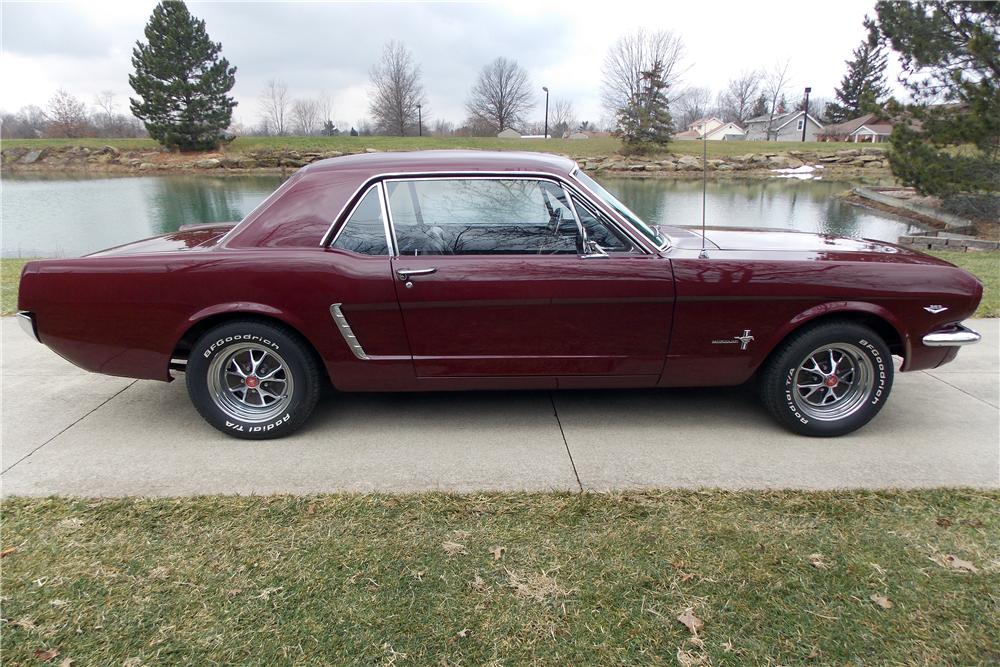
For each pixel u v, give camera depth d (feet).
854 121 220.02
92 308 11.18
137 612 7.50
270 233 11.19
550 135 285.84
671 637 7.05
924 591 7.73
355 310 11.12
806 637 7.04
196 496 9.97
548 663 6.71
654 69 137.39
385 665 6.68
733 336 11.37
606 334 11.38
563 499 9.77
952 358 12.03
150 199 85.35
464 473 10.63
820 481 10.27
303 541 8.80
